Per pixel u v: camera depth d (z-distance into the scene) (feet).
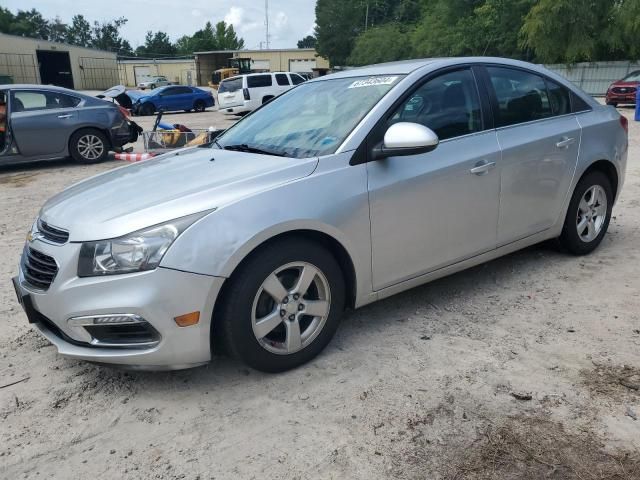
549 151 13.01
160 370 8.74
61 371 10.14
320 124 11.14
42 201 24.63
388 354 10.28
